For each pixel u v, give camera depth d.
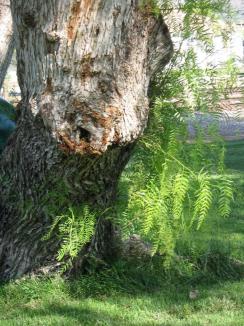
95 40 3.97
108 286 5.11
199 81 4.49
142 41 4.09
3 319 4.62
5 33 7.09
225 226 6.93
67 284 5.04
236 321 4.62
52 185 4.64
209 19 4.39
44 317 4.64
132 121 4.09
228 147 12.59
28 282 4.99
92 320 4.60
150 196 4.37
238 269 5.63
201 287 5.26
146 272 5.34
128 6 3.97
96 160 4.38
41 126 4.36
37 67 4.16
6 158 4.88
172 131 4.54
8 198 4.94
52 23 4.01
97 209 4.75
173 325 4.55
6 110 5.51
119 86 4.03
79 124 4.02
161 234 4.39
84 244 4.97
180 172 4.35
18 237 4.96
